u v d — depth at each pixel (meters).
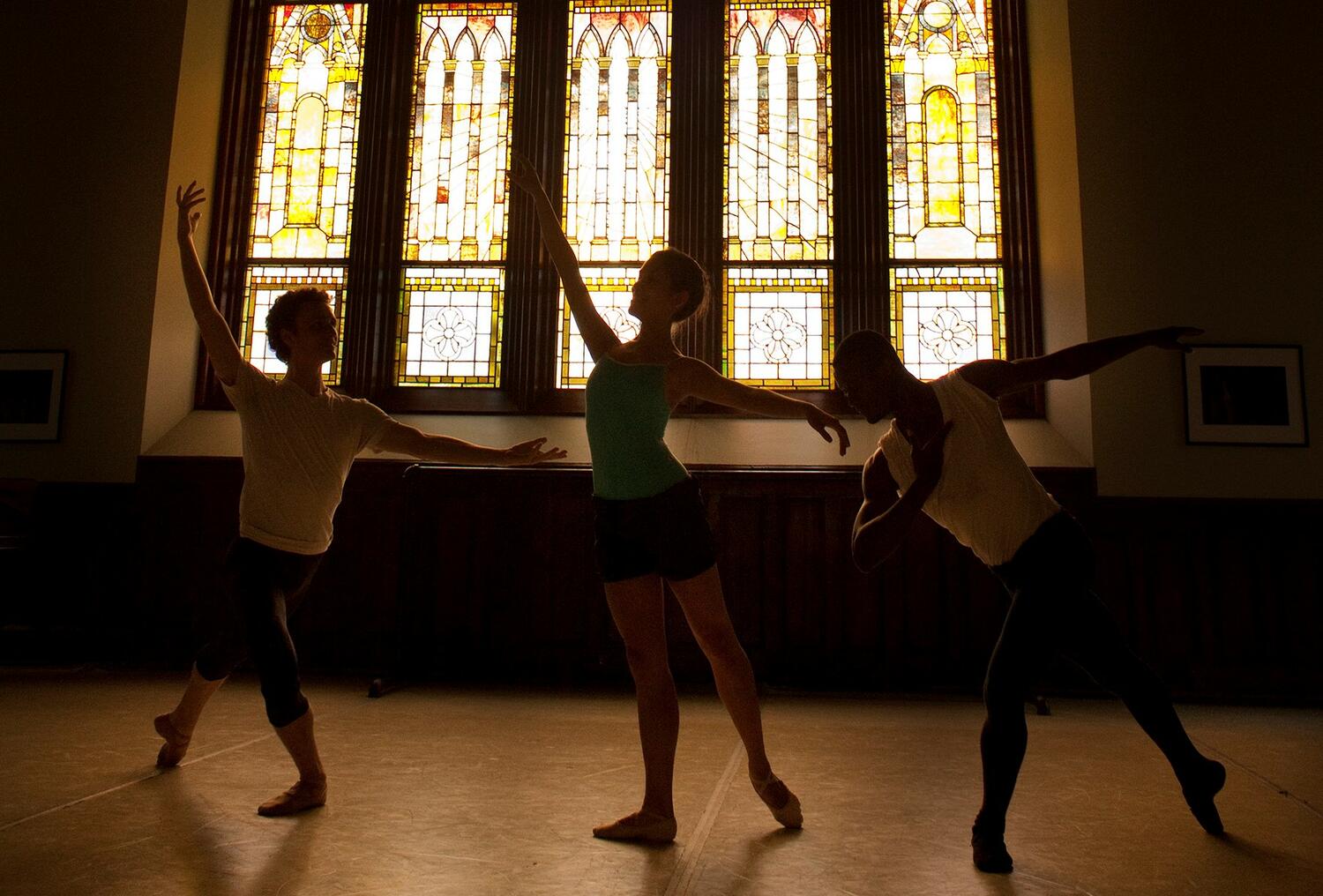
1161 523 4.66
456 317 5.50
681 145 5.47
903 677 4.49
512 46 5.76
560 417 5.23
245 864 1.51
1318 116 4.97
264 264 5.56
